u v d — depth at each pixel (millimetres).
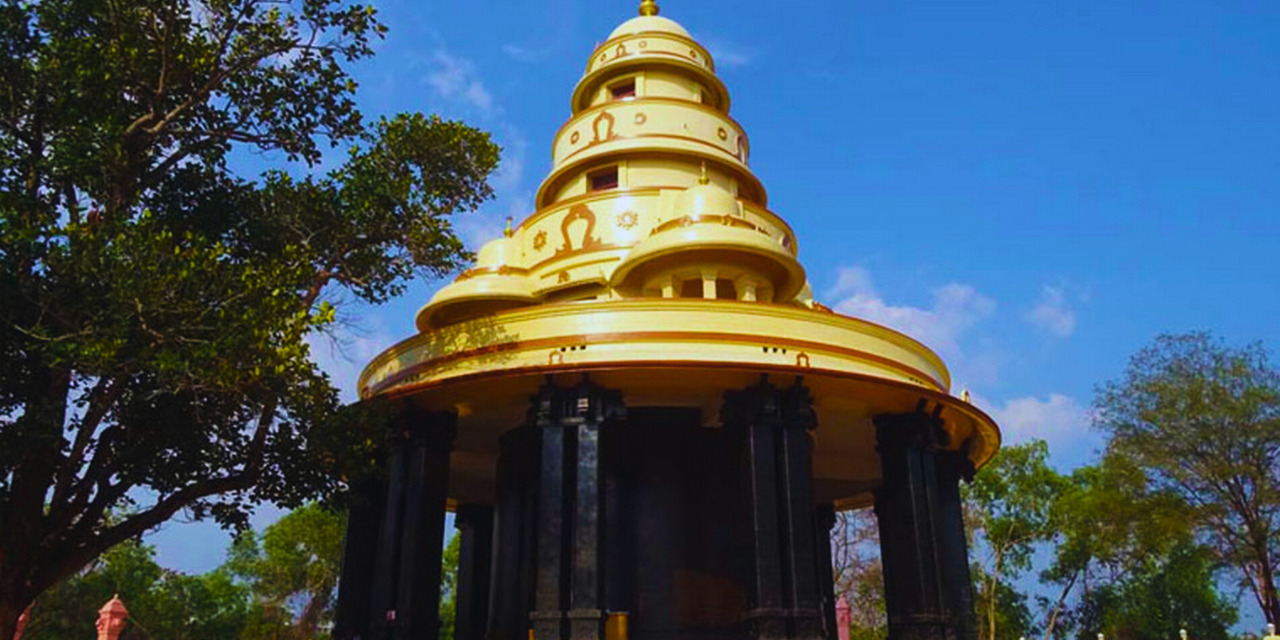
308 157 24203
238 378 18984
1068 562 69438
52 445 19578
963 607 30688
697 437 29297
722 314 27078
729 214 33438
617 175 39250
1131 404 52625
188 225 23672
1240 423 49250
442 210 26188
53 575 20797
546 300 36344
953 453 32781
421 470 27594
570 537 25156
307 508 71688
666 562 27547
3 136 21328
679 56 43125
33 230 18047
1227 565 52375
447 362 28031
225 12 22609
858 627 61062
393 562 27000
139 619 75250
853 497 41281
